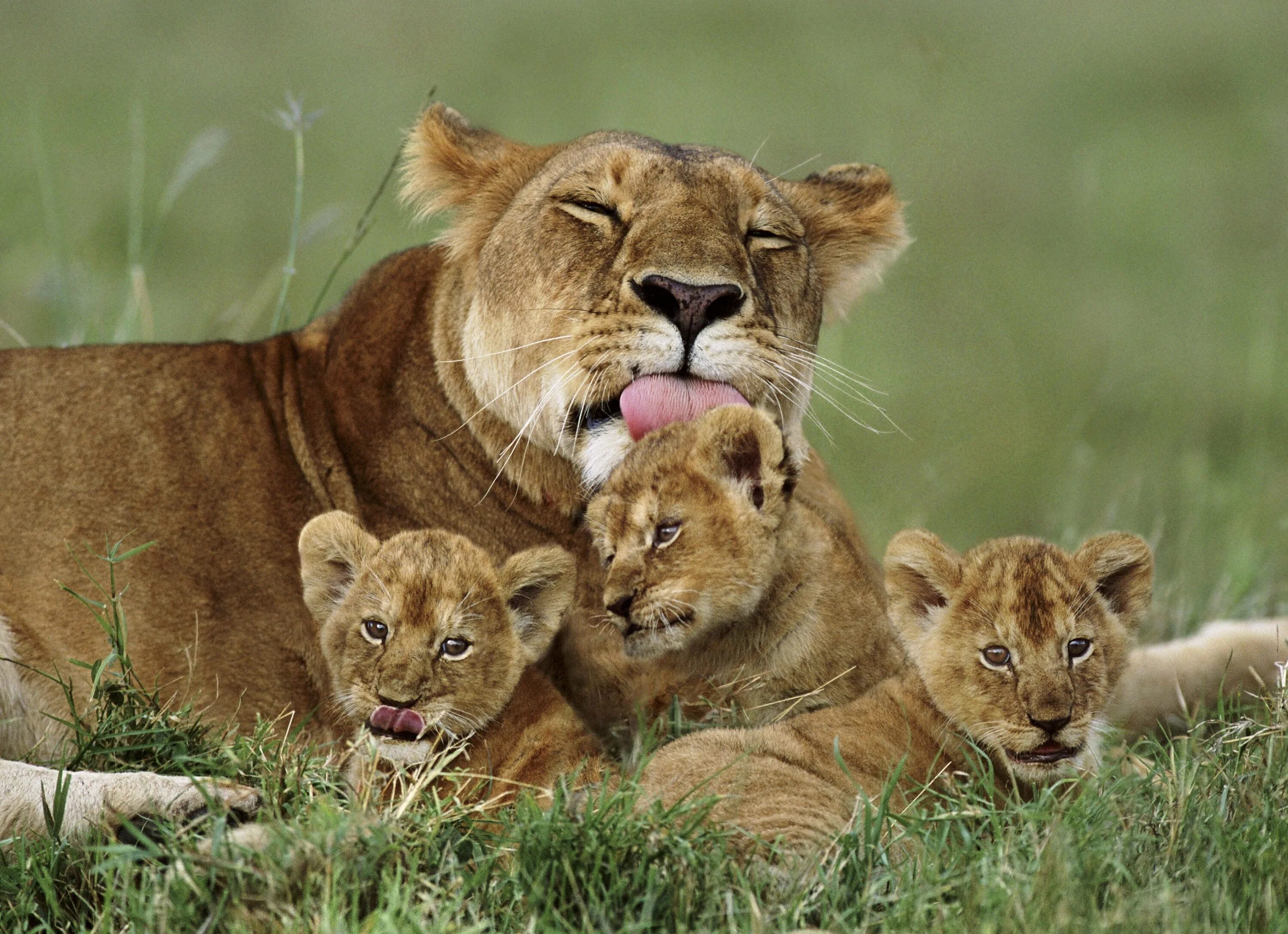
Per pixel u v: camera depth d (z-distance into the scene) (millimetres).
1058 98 35969
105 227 24516
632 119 31500
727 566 8703
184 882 6910
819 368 10883
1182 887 7133
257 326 20875
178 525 9469
